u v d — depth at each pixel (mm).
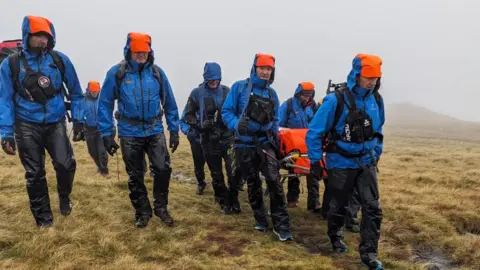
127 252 4883
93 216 5926
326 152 5086
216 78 7027
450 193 8820
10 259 4352
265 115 5598
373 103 4883
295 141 6062
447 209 7527
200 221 6266
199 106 7395
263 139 5797
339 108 4750
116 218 5895
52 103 5059
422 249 5848
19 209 5836
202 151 8156
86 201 6559
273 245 5492
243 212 7164
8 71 4785
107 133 5469
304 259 5047
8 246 4703
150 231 5574
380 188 9188
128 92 5410
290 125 7527
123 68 5430
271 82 5887
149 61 5523
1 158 10703
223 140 7238
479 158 16203
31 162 5066
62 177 5426
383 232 6273
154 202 6031
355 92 4777
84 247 4840
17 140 4996
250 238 5730
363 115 4742
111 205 6574
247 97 5641
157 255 4875
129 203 6785
